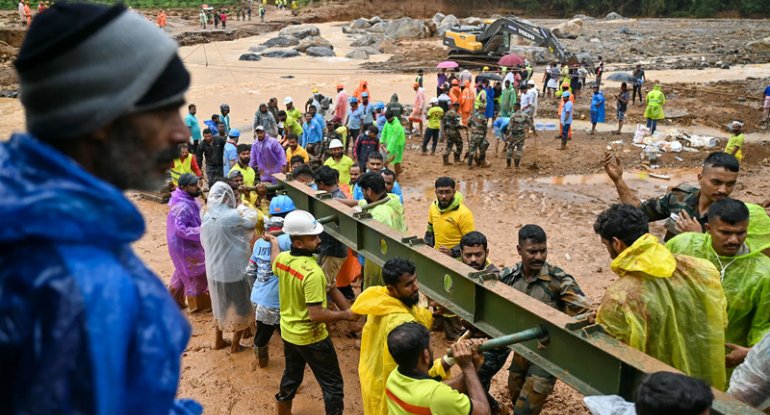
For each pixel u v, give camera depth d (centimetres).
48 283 87
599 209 1216
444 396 341
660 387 219
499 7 7312
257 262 621
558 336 346
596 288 853
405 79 3103
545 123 2103
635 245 326
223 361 673
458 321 695
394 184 819
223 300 666
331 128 1495
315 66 3562
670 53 4000
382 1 6650
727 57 3756
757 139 1855
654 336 328
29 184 91
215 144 1295
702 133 1953
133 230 99
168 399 98
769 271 393
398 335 353
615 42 4512
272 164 1177
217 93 2688
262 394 612
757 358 305
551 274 491
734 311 402
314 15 6075
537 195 1312
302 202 699
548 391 473
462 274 420
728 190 479
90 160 104
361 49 3953
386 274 423
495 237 1062
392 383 363
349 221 589
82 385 86
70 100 97
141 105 103
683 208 518
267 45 4209
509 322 391
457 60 3297
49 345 86
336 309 763
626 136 1902
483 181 1438
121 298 92
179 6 6375
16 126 2120
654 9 6806
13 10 5344
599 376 319
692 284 336
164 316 100
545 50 3719
